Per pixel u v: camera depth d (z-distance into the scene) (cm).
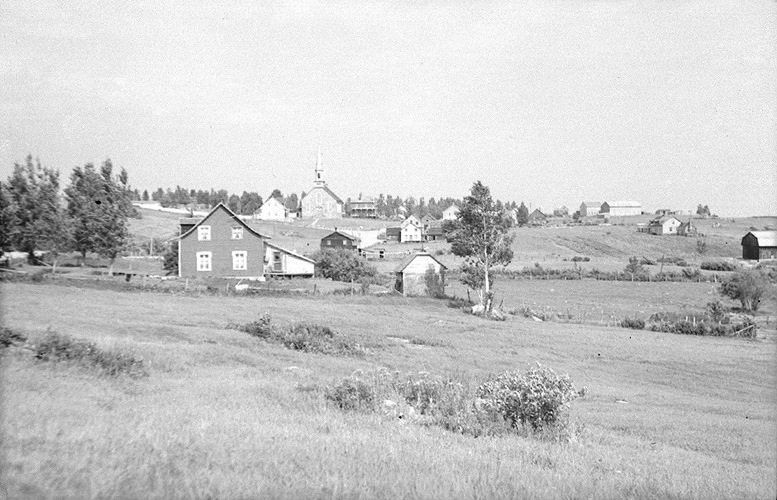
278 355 3306
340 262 8800
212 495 873
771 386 3647
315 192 19950
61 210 6662
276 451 1167
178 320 4106
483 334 4969
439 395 2167
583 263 12088
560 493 1112
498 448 1545
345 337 4009
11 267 6388
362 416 1850
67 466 916
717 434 2242
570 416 2409
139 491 856
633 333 5694
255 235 7131
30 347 2109
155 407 1564
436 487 1036
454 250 7375
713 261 11406
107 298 4866
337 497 930
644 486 1241
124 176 6962
